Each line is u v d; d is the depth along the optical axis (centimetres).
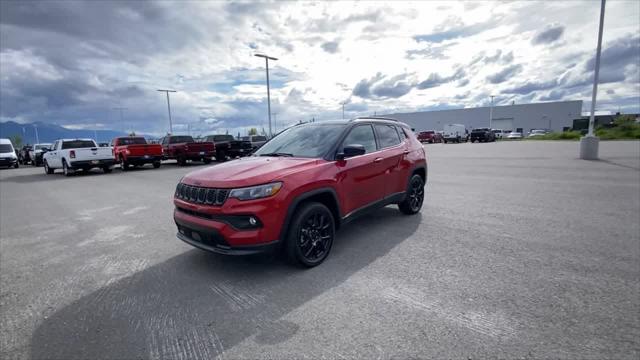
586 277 331
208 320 279
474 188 869
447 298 299
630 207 614
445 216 588
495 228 507
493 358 219
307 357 226
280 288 330
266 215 337
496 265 368
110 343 252
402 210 597
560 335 240
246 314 285
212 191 346
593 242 431
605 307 275
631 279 324
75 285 357
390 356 224
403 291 315
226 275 366
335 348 235
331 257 405
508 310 275
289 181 356
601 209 604
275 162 399
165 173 1582
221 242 340
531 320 260
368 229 515
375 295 309
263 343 244
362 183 455
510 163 1473
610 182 884
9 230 602
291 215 356
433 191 835
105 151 1670
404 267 370
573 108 7775
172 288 341
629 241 432
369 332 252
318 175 386
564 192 774
